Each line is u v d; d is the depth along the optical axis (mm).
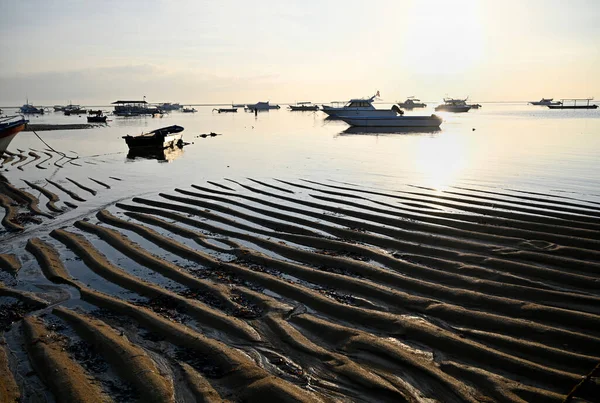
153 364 4891
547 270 7230
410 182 15914
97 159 25953
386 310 6223
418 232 9609
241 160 23953
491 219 10367
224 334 5605
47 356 5027
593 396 4270
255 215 11398
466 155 24359
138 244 9297
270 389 4379
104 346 5223
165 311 6242
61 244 9445
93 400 4266
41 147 33281
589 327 5469
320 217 11078
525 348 5074
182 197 13820
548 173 17422
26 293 6969
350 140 37219
